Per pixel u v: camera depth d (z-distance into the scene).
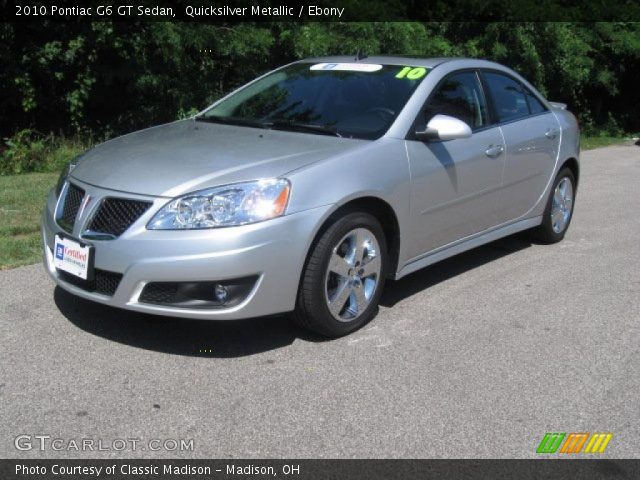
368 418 3.67
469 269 6.21
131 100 11.39
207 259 3.96
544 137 6.50
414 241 5.09
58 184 4.87
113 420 3.57
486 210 5.83
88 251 4.16
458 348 4.55
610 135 18.70
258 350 4.39
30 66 10.13
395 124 4.99
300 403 3.79
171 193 4.09
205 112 5.84
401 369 4.23
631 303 5.48
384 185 4.70
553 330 4.91
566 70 16.41
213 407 3.72
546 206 6.77
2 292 5.12
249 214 4.06
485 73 6.04
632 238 7.45
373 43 11.96
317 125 5.14
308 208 4.23
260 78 6.09
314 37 11.45
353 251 4.57
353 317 4.67
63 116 11.08
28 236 6.41
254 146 4.68
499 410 3.80
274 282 4.14
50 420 3.55
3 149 9.83
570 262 6.50
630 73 19.56
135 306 4.08
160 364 4.16
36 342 4.38
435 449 3.42
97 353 4.26
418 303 5.33
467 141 5.51
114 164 4.51
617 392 4.05
